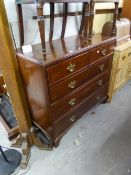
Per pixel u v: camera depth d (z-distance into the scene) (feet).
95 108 6.44
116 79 6.37
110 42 5.14
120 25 5.75
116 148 4.80
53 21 4.66
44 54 3.61
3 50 3.53
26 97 4.54
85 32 4.98
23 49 3.98
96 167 4.27
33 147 4.86
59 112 4.25
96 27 6.60
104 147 4.83
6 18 3.37
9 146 4.86
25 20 4.35
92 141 5.02
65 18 4.98
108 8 6.64
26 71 3.89
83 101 5.07
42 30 3.36
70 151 4.71
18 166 4.33
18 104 4.24
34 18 4.47
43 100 3.96
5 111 5.75
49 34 4.86
